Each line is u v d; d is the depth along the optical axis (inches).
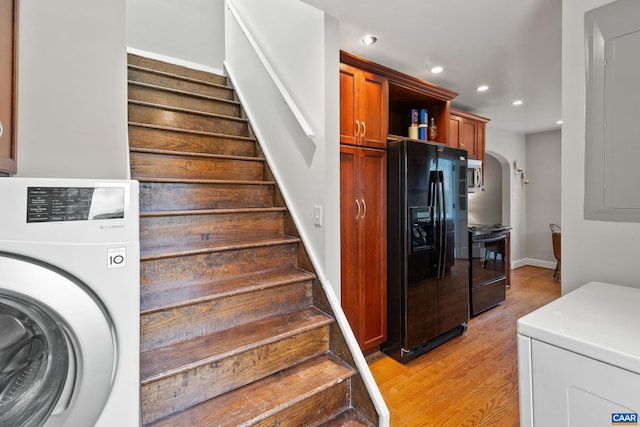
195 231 72.8
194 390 50.4
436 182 103.0
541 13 70.2
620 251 51.6
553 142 212.2
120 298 33.2
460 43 85.0
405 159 94.3
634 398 29.7
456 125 139.6
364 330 94.3
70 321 29.6
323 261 71.3
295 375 58.8
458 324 113.4
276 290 67.6
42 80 50.3
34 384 31.0
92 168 53.2
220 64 151.6
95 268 32.2
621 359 30.5
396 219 96.7
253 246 72.2
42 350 31.4
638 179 49.1
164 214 68.2
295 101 80.4
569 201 57.4
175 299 57.3
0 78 36.3
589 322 37.6
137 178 73.4
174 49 138.9
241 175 93.0
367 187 93.7
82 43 53.0
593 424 32.4
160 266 61.2
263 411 49.3
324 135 70.8
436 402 78.3
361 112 90.4
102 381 31.1
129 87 94.3
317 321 65.3
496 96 132.0
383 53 91.3
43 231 30.3
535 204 222.7
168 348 54.1
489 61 97.0
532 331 37.4
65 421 30.1
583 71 54.7
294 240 78.0
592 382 32.4
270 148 93.7
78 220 31.8
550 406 35.8
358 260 92.1
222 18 152.2
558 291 167.9
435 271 103.4
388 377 89.6
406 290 95.3
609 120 51.9
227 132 104.7
